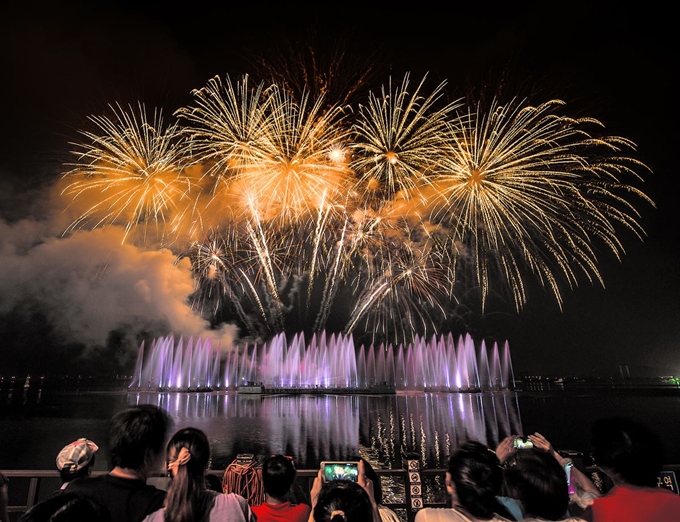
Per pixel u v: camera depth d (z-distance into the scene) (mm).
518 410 72938
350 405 79750
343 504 2465
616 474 2988
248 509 3029
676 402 94312
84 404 83375
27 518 2010
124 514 2770
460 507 2736
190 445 2928
